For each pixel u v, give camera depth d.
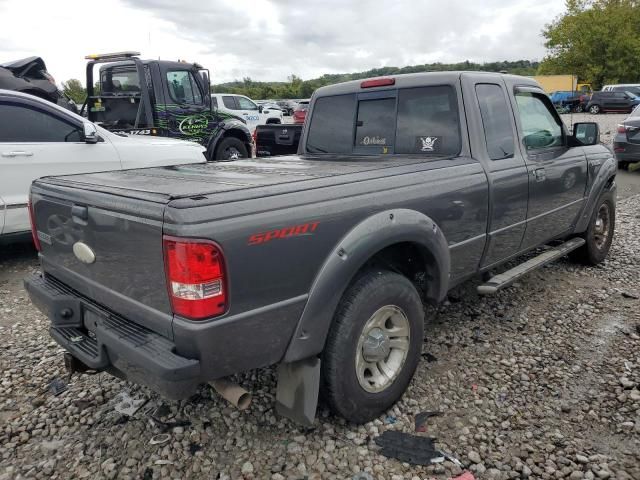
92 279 2.62
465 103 3.52
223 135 10.42
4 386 3.31
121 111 9.75
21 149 5.46
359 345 2.70
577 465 2.55
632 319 4.17
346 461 2.58
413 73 3.83
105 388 3.25
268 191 2.35
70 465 2.59
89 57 9.34
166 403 3.07
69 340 2.71
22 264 5.86
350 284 2.69
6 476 2.53
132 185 2.61
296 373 2.55
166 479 2.49
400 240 2.74
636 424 2.85
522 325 4.07
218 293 2.10
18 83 9.66
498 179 3.54
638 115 11.09
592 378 3.31
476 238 3.44
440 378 3.33
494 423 2.88
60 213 2.76
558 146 4.55
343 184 2.63
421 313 3.00
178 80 9.48
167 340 2.22
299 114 23.98
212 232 2.06
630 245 6.20
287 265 2.31
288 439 2.75
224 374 2.24
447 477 2.48
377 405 2.83
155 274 2.19
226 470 2.54
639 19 42.50
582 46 42.81
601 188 5.00
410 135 3.80
